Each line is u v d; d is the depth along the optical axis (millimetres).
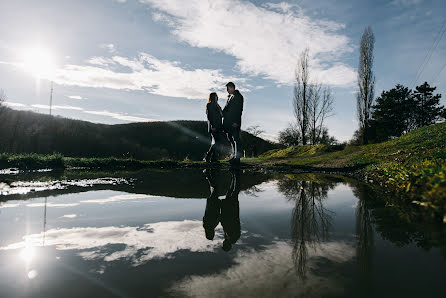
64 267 1009
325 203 2422
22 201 2402
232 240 1352
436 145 7559
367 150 10172
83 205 2252
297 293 804
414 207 2117
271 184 3979
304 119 23734
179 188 3400
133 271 978
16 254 1143
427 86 29750
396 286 830
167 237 1407
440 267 964
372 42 23531
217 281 895
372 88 23781
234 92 7941
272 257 1114
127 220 1758
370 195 2863
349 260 1062
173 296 792
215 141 8609
